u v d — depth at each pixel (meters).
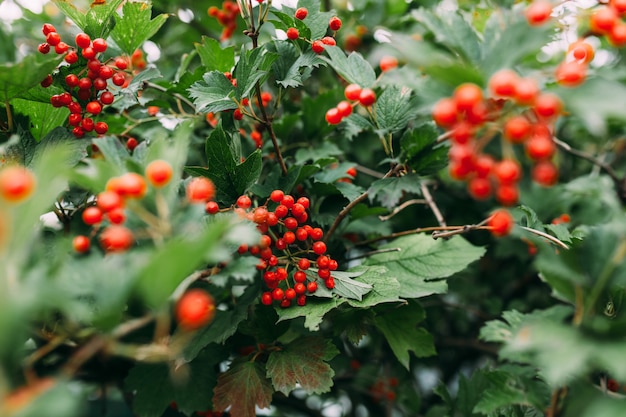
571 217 0.76
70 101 0.57
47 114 0.60
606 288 0.46
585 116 0.42
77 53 0.58
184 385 0.59
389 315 0.63
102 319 0.42
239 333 0.62
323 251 0.57
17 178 0.41
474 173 0.46
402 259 0.64
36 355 0.46
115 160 0.49
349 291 0.56
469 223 0.80
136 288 0.42
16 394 0.41
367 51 0.82
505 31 0.46
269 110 0.73
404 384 0.77
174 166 0.47
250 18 0.59
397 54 0.49
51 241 0.53
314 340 0.58
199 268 0.50
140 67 0.71
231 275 0.48
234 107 0.58
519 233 0.56
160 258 0.41
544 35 0.45
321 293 0.56
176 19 0.82
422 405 0.81
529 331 0.44
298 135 0.72
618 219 0.46
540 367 0.52
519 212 0.62
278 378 0.56
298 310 0.56
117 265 0.43
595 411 0.44
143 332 0.60
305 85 0.79
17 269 0.42
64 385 0.40
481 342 0.82
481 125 0.45
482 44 0.48
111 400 0.82
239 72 0.57
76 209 0.58
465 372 0.88
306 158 0.67
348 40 0.79
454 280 0.81
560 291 0.48
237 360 0.59
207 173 0.56
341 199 0.63
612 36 0.46
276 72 0.61
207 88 0.58
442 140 0.54
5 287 0.40
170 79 0.73
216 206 0.53
